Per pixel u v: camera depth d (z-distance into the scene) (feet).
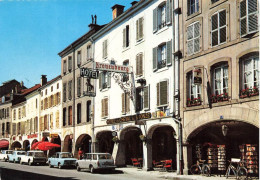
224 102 58.85
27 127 170.30
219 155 63.87
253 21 54.39
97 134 104.53
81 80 118.21
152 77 80.33
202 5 66.03
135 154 93.97
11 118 195.11
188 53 68.80
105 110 99.66
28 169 90.17
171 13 75.00
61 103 134.00
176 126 70.44
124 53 92.79
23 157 115.55
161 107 76.23
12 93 198.70
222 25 60.95
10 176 68.64
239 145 65.05
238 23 57.47
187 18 69.67
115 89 95.76
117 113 93.86
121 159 91.81
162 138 84.28
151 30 82.12
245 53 55.67
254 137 62.34
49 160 99.91
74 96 123.34
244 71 57.00
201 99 64.80
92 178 64.28
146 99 81.46
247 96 54.75
